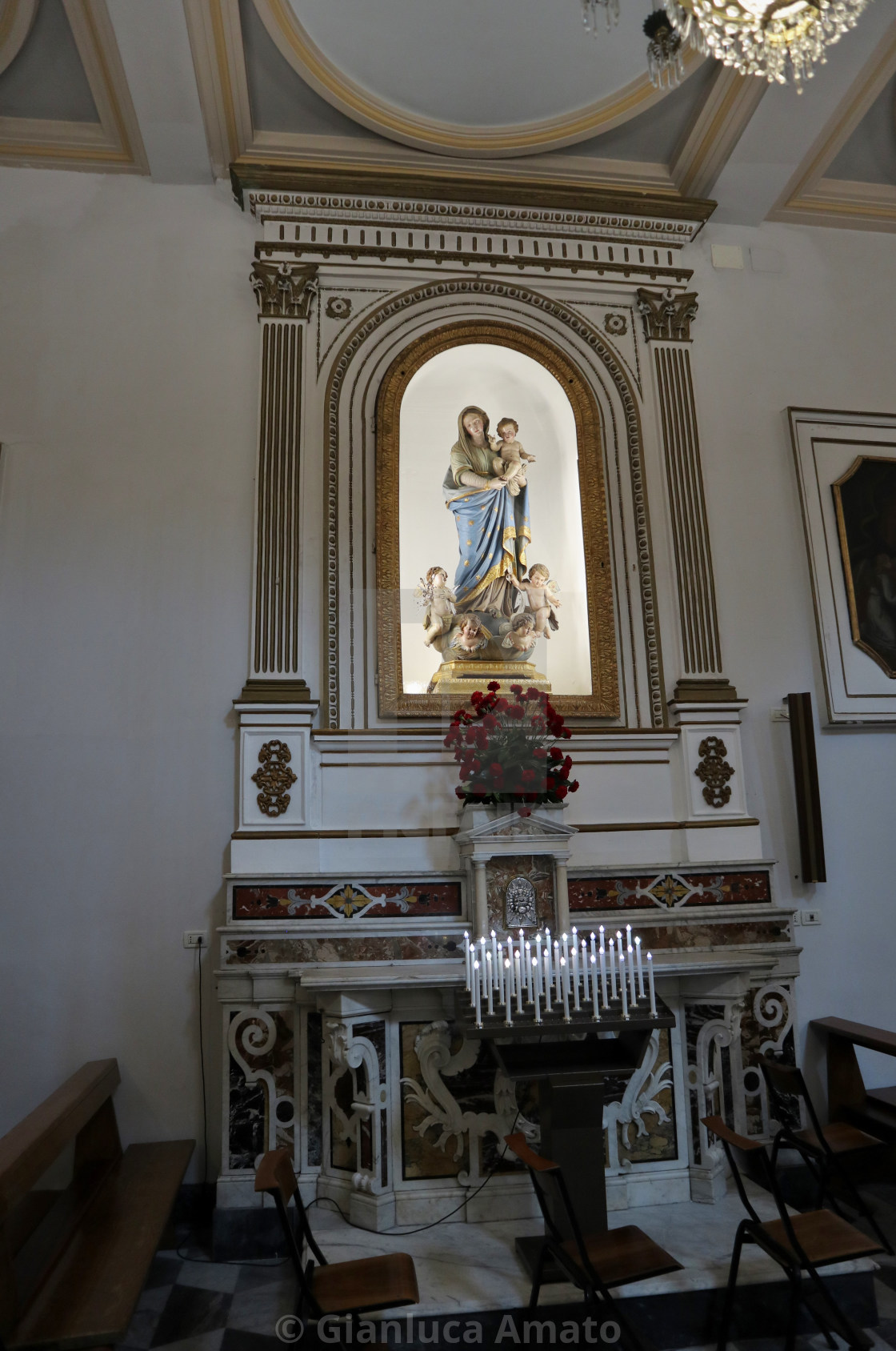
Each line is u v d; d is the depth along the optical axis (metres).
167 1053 4.93
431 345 6.03
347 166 6.07
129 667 5.32
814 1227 3.55
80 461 5.55
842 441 6.34
